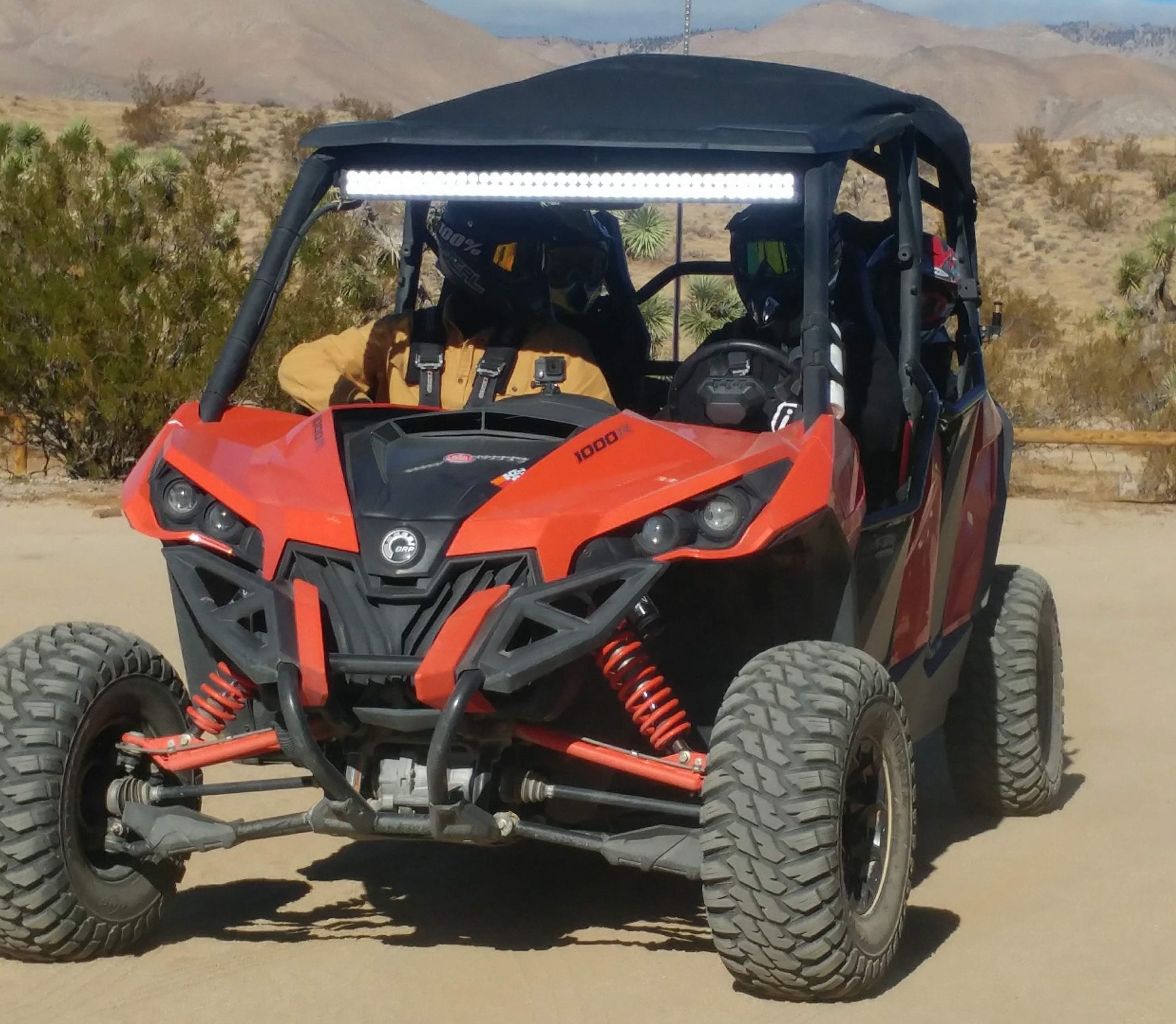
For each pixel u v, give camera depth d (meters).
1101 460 17.02
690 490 4.19
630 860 4.18
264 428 4.95
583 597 4.14
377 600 4.17
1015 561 11.88
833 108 5.11
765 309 5.24
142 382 14.12
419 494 4.32
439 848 5.60
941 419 5.55
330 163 5.10
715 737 4.10
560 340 5.30
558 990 4.25
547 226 5.47
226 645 4.16
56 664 4.41
